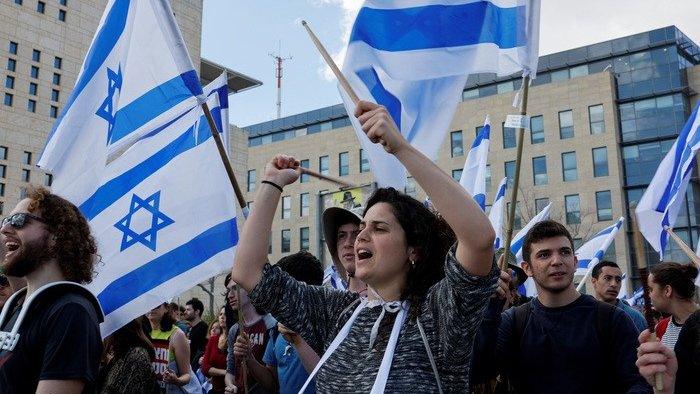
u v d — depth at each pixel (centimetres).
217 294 4253
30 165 4431
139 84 471
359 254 263
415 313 246
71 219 331
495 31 380
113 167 462
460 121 4516
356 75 374
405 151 228
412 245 260
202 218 451
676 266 505
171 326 661
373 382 237
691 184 4122
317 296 287
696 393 314
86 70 459
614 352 353
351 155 5084
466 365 235
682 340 323
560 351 360
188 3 5100
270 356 486
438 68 380
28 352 288
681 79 4172
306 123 5691
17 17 4497
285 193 5400
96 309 314
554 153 4247
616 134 4144
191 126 471
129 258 439
